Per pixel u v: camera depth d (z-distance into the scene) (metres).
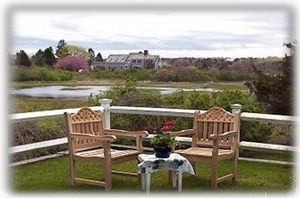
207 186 5.21
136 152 5.15
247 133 7.13
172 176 5.20
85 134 4.89
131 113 6.89
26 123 6.71
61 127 7.14
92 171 5.87
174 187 5.09
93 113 5.36
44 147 6.31
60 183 5.29
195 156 5.01
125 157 4.99
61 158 6.62
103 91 8.32
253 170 5.93
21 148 6.08
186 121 7.29
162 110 6.68
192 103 7.63
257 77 8.16
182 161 4.77
